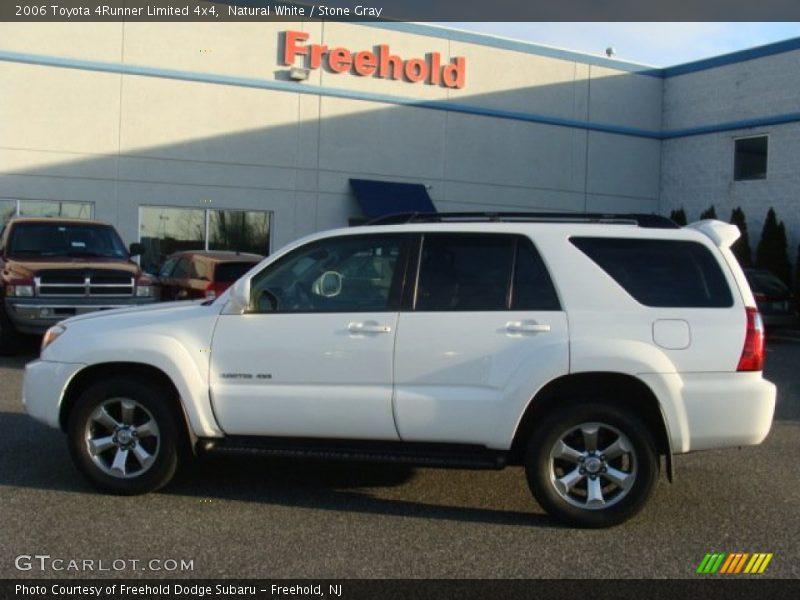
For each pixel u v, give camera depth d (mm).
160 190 18781
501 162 22375
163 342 5551
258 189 19703
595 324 5188
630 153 24266
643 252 5363
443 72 21500
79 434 5703
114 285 11703
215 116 19203
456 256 5480
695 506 5742
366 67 20594
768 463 6918
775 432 8133
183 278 13102
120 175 18422
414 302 5398
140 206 18656
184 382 5484
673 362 5113
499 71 22234
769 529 5289
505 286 5363
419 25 21203
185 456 5797
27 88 17594
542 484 5219
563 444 5234
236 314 5547
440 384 5273
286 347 5422
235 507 5574
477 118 22031
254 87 19531
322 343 5383
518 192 22625
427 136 21422
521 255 5418
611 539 5066
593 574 4523
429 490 6035
